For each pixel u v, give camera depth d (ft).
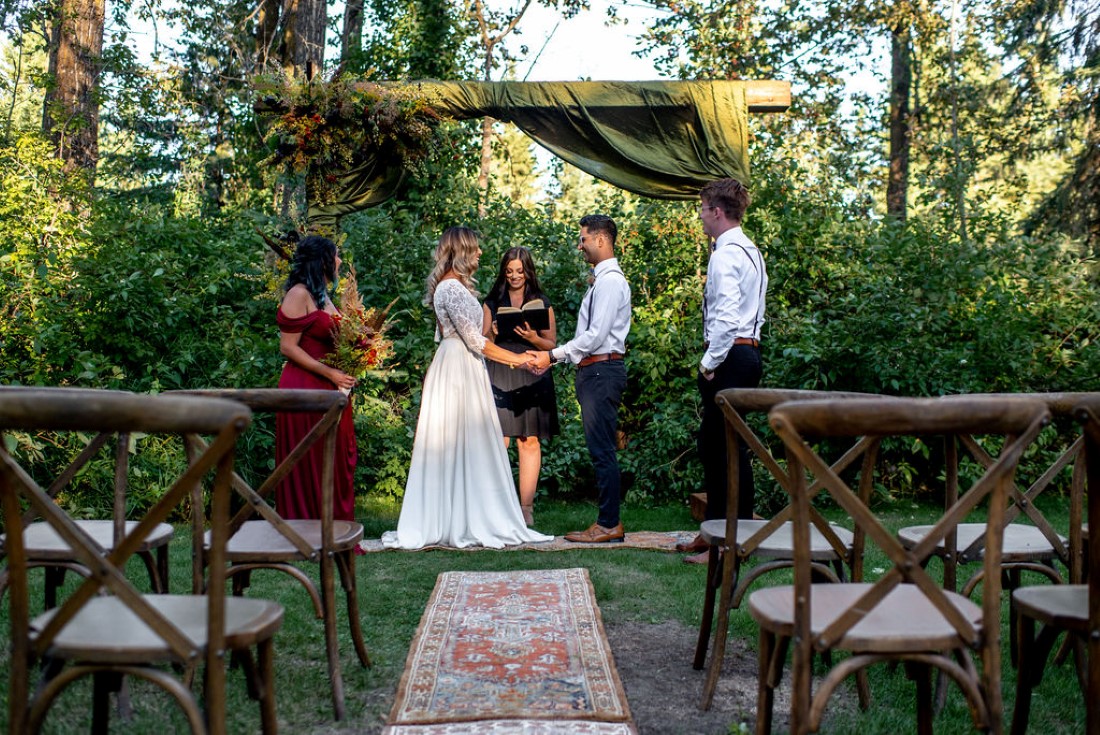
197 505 9.27
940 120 53.72
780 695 9.93
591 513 21.65
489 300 19.38
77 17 34.71
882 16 50.39
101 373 19.81
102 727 7.29
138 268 20.24
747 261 15.07
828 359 21.94
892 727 8.94
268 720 7.52
